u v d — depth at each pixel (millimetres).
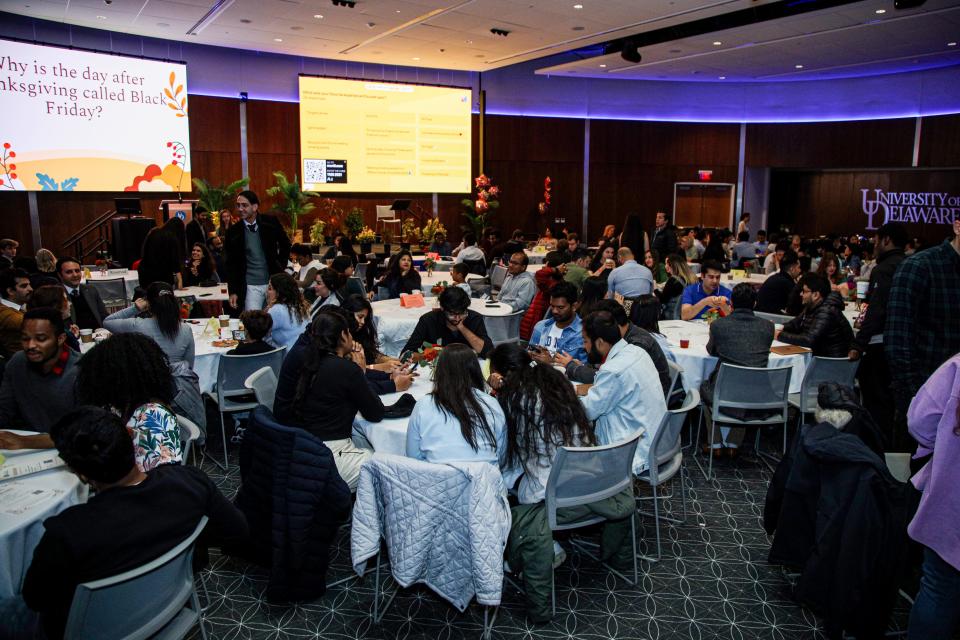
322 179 14445
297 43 12391
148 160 12266
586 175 17047
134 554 1931
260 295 6145
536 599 2900
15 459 2699
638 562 3449
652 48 12156
